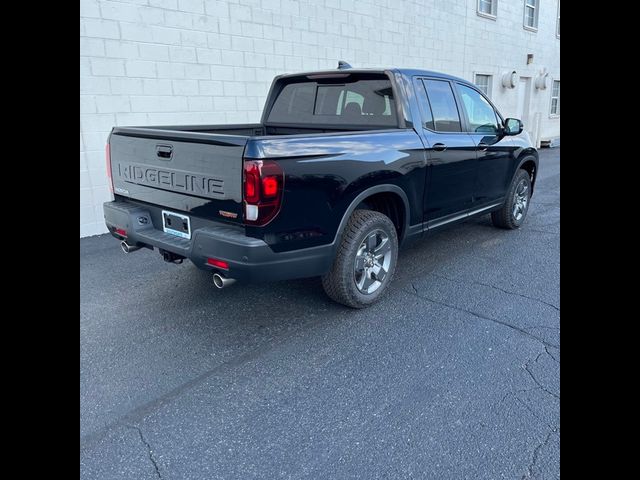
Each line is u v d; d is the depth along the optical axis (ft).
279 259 9.54
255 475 6.87
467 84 15.43
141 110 19.38
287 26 24.08
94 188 18.62
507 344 10.36
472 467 6.94
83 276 14.55
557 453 7.15
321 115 14.58
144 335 10.94
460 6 38.04
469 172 14.87
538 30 51.13
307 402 8.50
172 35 19.75
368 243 11.73
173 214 10.76
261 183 8.91
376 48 30.22
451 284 13.71
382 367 9.56
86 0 17.21
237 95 22.54
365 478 6.77
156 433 7.75
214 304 12.60
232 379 9.24
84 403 8.46
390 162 11.57
